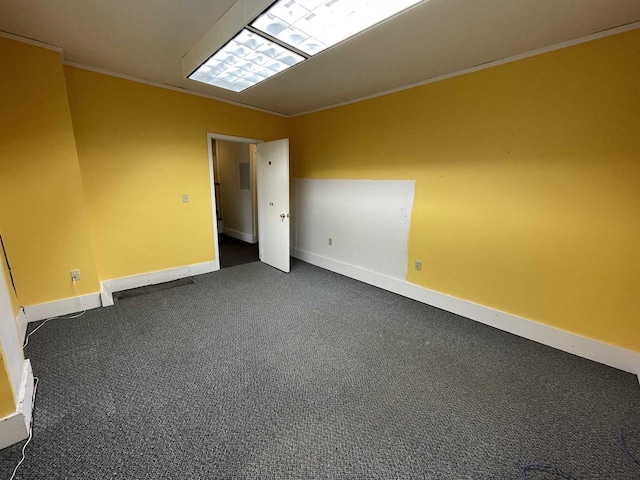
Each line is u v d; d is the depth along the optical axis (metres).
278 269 4.01
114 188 2.89
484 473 1.24
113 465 1.23
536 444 1.39
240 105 3.72
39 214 2.31
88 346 2.08
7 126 2.10
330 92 3.11
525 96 2.12
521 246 2.29
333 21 1.58
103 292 2.70
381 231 3.31
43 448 1.30
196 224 3.58
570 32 1.80
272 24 1.61
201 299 2.95
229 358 2.00
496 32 1.82
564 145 2.00
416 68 2.42
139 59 2.43
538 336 2.28
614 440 1.41
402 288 3.19
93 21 1.84
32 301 2.37
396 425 1.48
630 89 1.73
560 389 1.76
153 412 1.52
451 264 2.75
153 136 3.06
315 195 4.11
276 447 1.34
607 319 1.98
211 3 1.65
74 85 2.53
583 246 2.02
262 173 4.05
